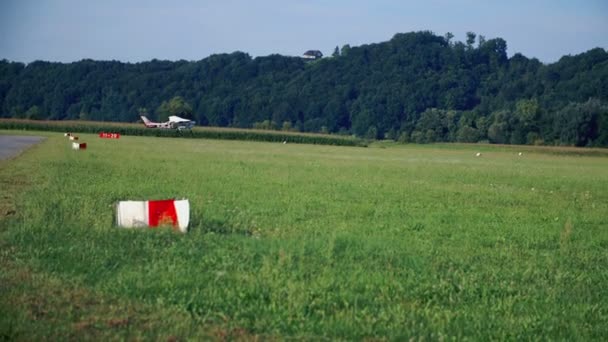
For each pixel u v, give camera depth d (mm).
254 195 24141
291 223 17750
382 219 19391
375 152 79562
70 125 118125
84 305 9672
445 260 13508
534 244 16219
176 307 9703
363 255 13547
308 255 13305
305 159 52812
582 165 64812
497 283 11852
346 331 8992
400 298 10641
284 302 10078
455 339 8938
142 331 8703
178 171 34062
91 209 17984
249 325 9148
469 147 113250
